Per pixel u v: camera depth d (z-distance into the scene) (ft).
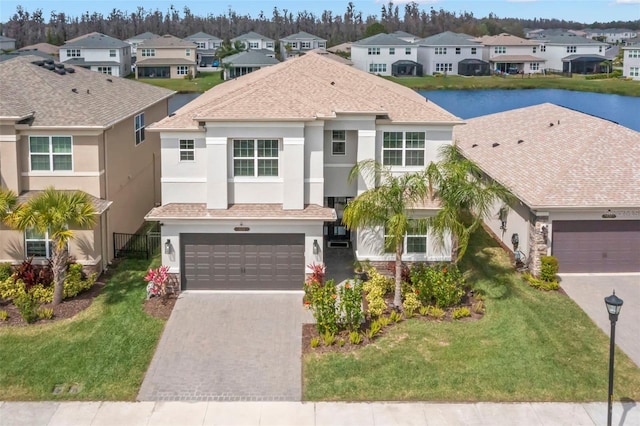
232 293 87.51
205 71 425.28
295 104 87.51
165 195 88.69
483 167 114.11
